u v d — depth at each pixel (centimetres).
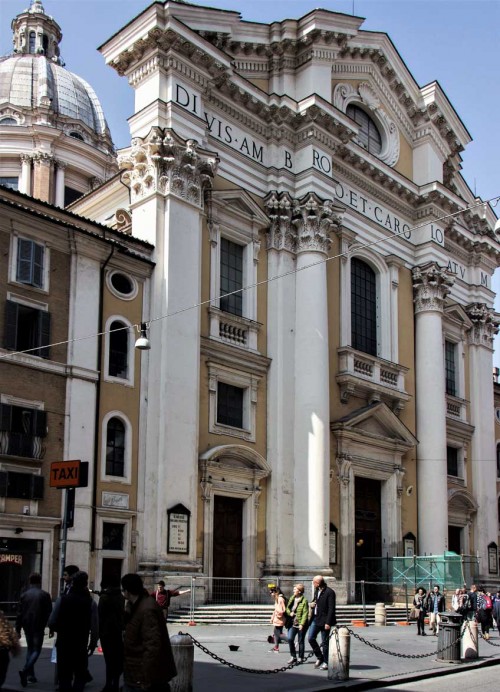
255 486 2586
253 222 2767
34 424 2005
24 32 5050
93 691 1177
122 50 2583
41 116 4441
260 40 2942
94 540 2092
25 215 2078
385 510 3067
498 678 1496
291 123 2905
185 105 2561
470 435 3650
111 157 4528
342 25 2994
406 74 3466
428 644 2000
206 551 2381
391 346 3219
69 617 1083
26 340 2088
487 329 3822
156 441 2281
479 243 3828
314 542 2592
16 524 1923
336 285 3022
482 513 3584
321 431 2678
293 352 2764
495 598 2442
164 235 2412
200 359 2492
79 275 2195
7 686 1191
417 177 3522
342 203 3089
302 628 1512
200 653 1638
